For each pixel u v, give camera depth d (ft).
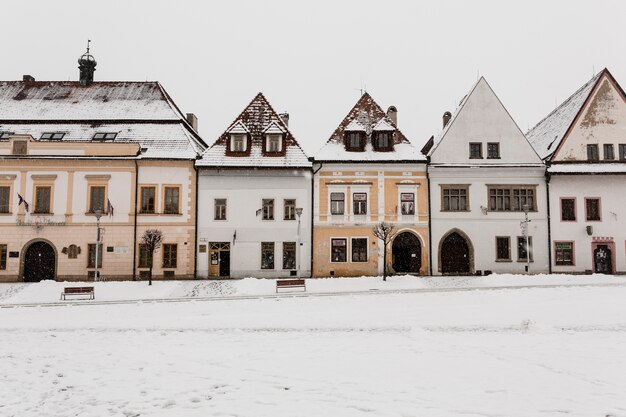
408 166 125.29
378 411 29.63
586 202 125.29
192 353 45.88
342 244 123.85
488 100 128.77
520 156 126.52
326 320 62.08
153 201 122.52
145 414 30.53
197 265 121.60
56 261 119.85
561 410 29.27
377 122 130.93
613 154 126.93
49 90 139.23
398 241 124.77
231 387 35.24
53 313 73.46
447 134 127.44
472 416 28.55
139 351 47.21
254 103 134.82
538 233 124.06
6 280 119.14
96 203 121.90
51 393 35.12
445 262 124.57
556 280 105.81
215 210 123.24
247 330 57.21
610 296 77.15
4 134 127.54
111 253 120.37
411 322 59.41
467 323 58.13
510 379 35.60
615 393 32.27
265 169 123.75
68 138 127.54
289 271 122.31
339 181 124.98
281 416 29.25
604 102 128.67
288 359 42.91
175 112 134.92
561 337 50.34
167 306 78.23
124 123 131.44
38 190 121.70
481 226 124.06
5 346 50.37
